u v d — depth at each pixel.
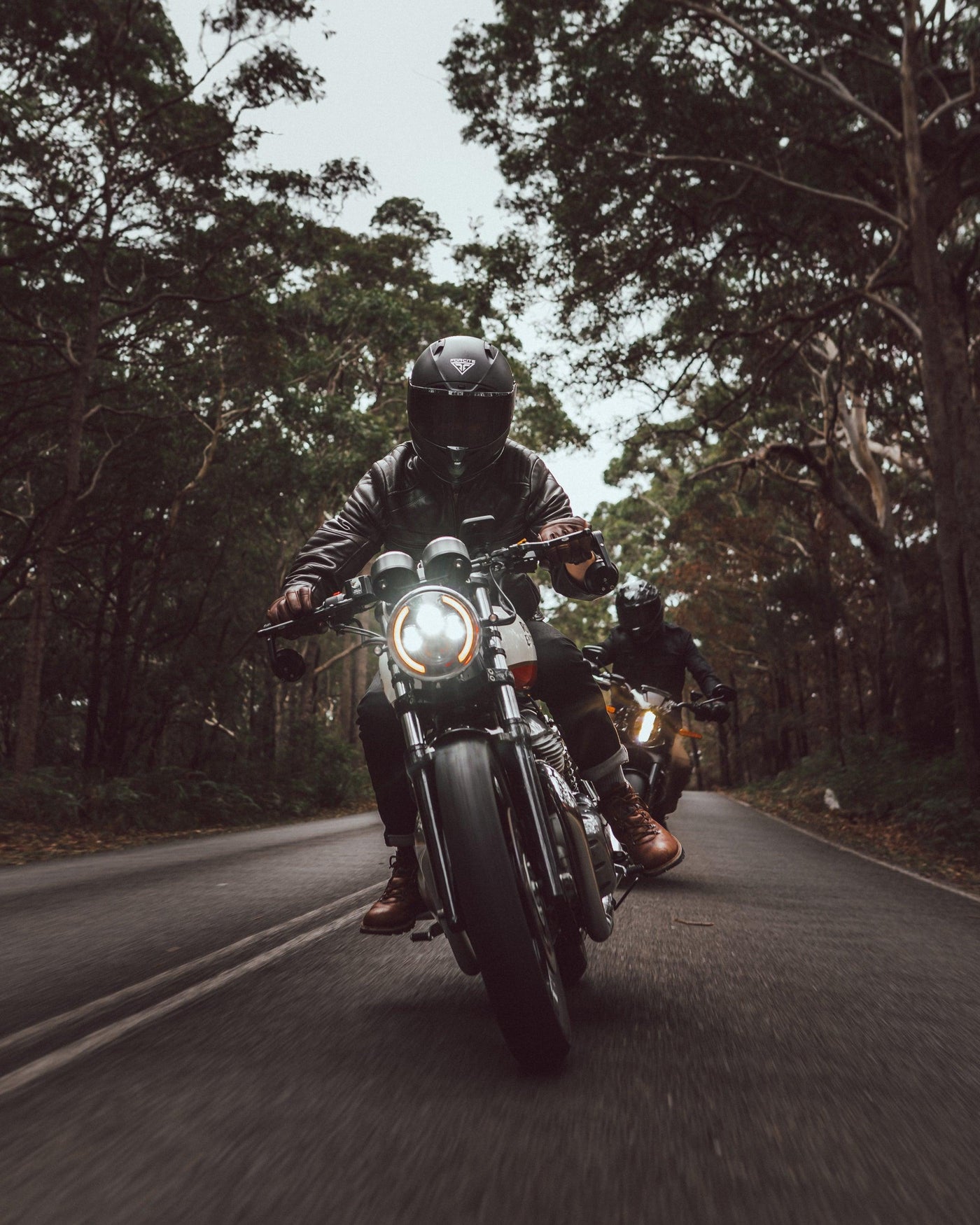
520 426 28.12
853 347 22.59
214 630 25.86
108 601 23.59
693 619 36.91
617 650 7.50
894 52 16.91
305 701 32.56
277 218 19.23
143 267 19.80
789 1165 2.14
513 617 3.08
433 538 3.61
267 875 7.63
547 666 3.38
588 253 18.66
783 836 12.59
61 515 18.52
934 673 22.94
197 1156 2.12
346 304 27.20
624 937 4.82
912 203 15.91
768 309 21.00
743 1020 3.33
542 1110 2.42
